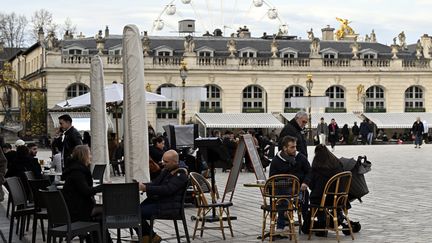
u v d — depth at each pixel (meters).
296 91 69.12
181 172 12.81
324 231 13.80
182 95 34.25
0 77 57.44
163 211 12.70
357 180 14.00
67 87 63.44
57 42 64.00
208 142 16.41
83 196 11.88
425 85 71.31
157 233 14.66
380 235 13.73
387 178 26.44
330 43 73.38
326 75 69.38
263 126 66.69
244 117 67.25
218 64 67.12
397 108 70.88
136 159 13.90
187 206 19.11
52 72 62.97
